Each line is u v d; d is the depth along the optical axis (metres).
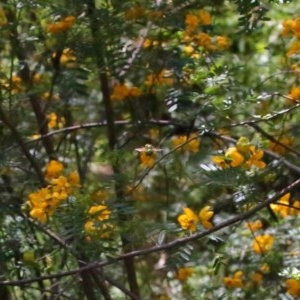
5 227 6.65
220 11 8.03
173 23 6.93
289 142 7.49
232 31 8.60
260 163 5.96
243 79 8.48
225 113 6.69
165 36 7.13
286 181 7.07
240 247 7.80
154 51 7.07
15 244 6.55
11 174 7.16
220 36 7.65
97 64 6.99
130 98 7.65
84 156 8.08
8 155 6.88
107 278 6.58
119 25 6.82
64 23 6.74
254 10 6.76
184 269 8.08
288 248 7.77
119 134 8.12
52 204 5.90
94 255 5.89
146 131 7.90
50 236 6.43
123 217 6.25
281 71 7.50
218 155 6.52
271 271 7.66
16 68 7.28
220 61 8.70
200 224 5.98
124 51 6.96
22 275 6.59
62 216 5.85
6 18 6.91
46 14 7.01
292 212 7.18
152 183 8.52
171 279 8.23
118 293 7.99
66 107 7.74
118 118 8.45
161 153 7.43
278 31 9.08
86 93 7.15
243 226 7.94
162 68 7.09
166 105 7.40
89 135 8.20
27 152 6.91
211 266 7.97
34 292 7.82
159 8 6.91
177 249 6.11
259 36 9.02
